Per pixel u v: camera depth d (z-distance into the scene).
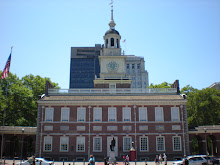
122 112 58.81
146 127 58.03
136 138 57.47
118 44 80.50
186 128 58.22
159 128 58.03
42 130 57.97
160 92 64.31
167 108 59.12
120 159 56.03
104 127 58.03
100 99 59.28
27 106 74.69
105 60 77.81
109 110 59.00
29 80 92.62
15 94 73.44
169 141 57.50
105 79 75.06
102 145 57.25
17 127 60.56
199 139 61.16
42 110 58.78
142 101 58.69
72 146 57.31
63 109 59.09
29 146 72.94
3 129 56.09
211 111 76.62
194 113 79.88
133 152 54.66
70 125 58.25
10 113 71.38
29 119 76.69
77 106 59.16
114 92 64.31
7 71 54.91
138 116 58.62
